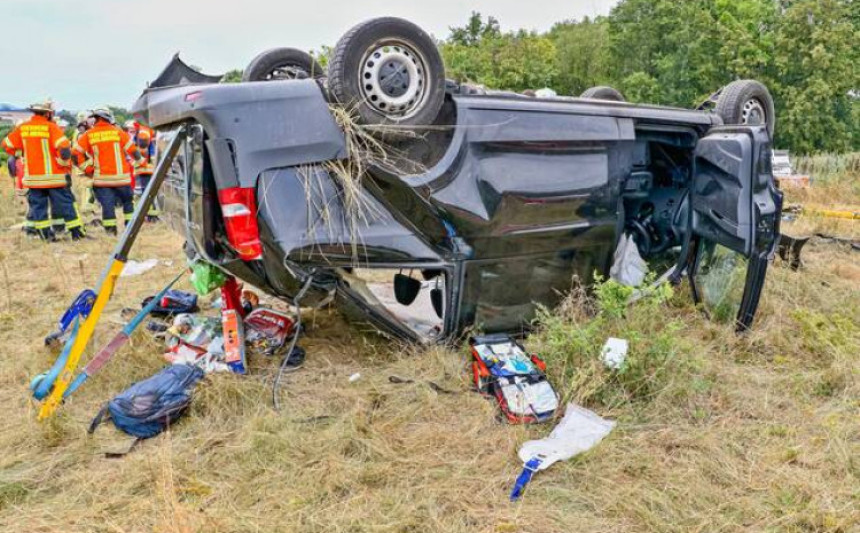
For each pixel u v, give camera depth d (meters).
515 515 2.46
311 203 3.31
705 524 2.42
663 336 3.49
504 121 3.70
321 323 4.46
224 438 2.99
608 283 3.84
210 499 2.56
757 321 4.45
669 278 4.69
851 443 2.97
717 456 2.88
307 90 3.34
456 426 3.12
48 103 7.92
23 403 3.36
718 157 4.28
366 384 3.53
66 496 2.59
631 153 4.25
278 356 3.86
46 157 7.83
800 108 31.23
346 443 2.90
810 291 5.14
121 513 2.48
